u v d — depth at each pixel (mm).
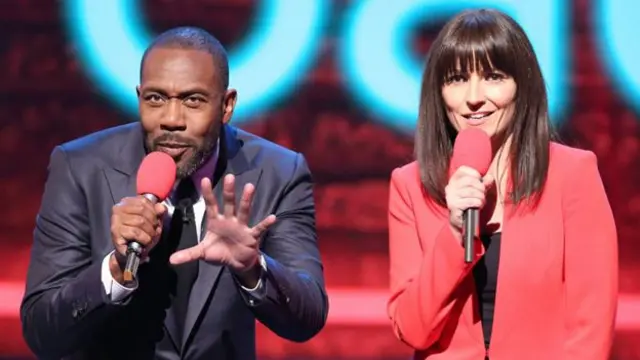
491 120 8062
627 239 16531
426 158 8281
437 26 16234
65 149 8406
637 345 16125
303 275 8031
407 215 8422
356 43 16328
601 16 16328
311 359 16250
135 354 7969
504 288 7902
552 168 8172
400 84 16328
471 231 7344
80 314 7527
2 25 16578
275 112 16375
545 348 7875
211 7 16344
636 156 16484
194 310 7918
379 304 16344
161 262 7953
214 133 7816
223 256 7336
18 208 16672
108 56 16500
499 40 7945
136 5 16422
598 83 16391
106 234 8062
